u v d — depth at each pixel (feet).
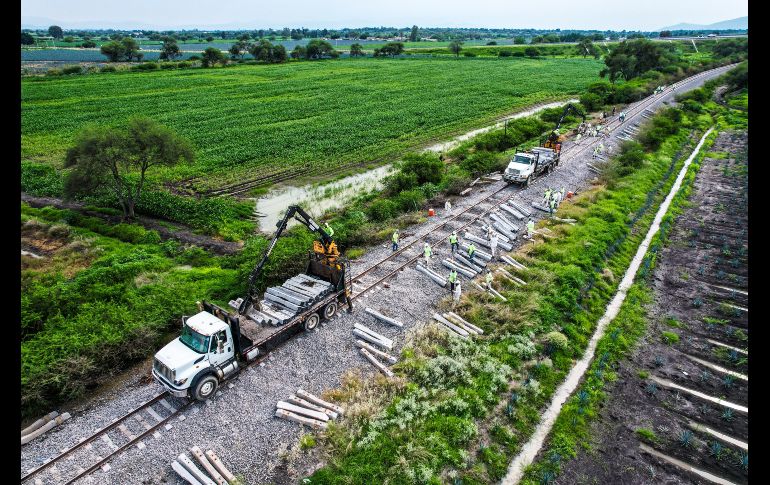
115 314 62.85
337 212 108.88
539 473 44.47
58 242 95.45
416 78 347.36
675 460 47.50
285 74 371.97
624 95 234.79
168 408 49.37
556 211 103.71
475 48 577.43
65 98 261.44
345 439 46.14
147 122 106.73
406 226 96.12
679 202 116.67
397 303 68.85
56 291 68.49
